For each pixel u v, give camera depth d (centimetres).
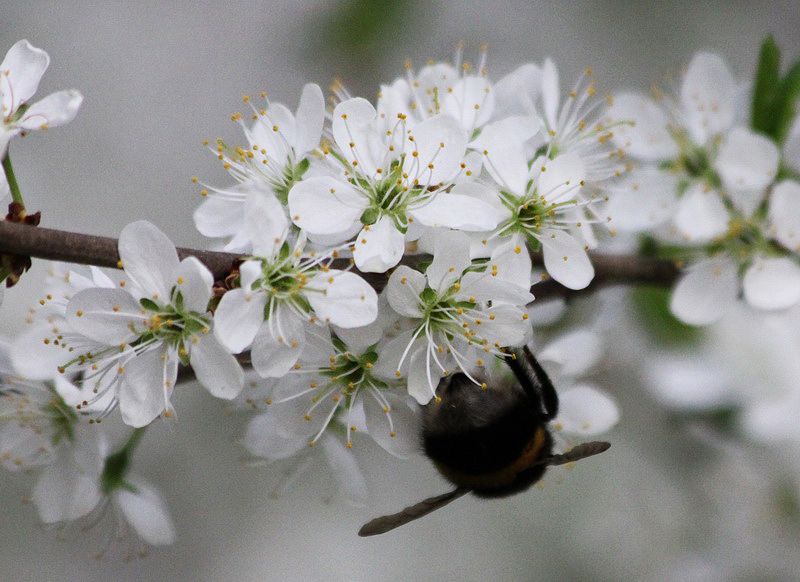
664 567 41
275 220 32
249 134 34
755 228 37
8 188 33
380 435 34
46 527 36
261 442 35
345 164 33
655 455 41
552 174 34
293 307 32
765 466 39
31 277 41
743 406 38
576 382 35
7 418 35
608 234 37
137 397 33
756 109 37
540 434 34
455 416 34
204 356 32
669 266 37
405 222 33
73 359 33
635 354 39
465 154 33
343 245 33
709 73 37
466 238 33
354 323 32
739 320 38
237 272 33
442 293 33
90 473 35
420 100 35
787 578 40
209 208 34
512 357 34
